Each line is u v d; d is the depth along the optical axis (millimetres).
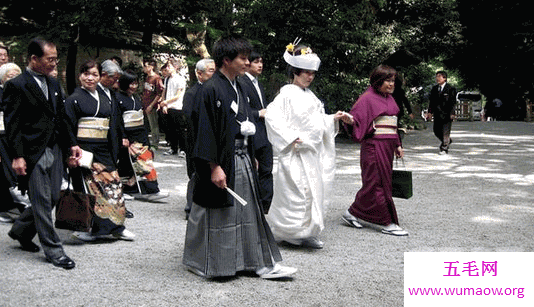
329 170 4867
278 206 4746
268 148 5398
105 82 5047
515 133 17547
